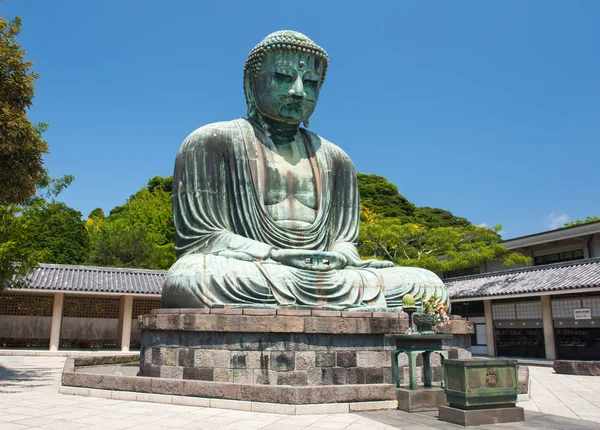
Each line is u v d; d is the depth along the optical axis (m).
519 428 7.11
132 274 29.59
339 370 9.48
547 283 22.97
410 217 51.72
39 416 7.61
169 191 56.09
